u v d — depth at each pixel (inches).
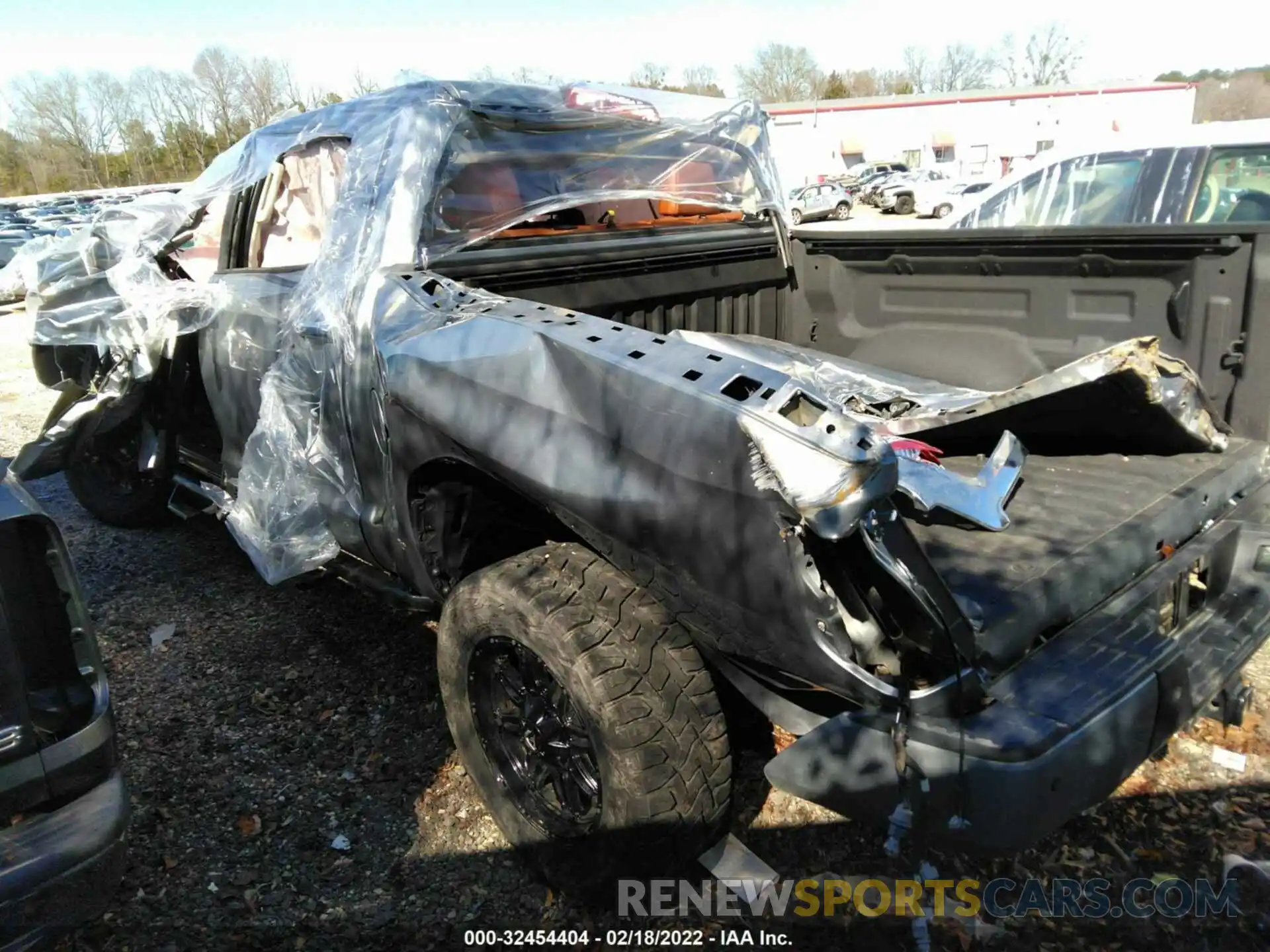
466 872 100.1
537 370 88.7
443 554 110.1
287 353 121.6
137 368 148.3
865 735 71.1
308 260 130.8
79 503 205.9
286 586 134.0
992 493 90.2
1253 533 100.3
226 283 138.1
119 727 125.9
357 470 115.0
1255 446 110.9
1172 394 101.2
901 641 71.1
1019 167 250.7
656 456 78.7
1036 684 73.5
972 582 79.8
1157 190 223.1
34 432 287.1
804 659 73.7
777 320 157.2
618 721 83.0
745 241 145.9
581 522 86.4
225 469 148.1
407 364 100.4
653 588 83.9
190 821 107.7
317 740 122.6
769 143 162.7
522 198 123.8
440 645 101.1
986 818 67.6
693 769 85.3
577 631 85.2
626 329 88.4
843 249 148.5
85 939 91.0
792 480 68.6
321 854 102.7
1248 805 105.2
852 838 103.2
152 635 151.4
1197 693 82.0
